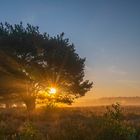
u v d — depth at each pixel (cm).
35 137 1049
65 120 1998
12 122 2105
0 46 4434
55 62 4444
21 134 1058
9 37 4478
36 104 4559
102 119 1220
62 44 4616
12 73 4403
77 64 4566
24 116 2892
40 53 4466
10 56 4397
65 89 4556
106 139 1103
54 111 3203
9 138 1074
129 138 1070
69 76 4553
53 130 1352
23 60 4419
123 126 1162
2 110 3722
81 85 4634
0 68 4388
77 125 1283
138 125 1391
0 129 1137
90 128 1214
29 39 4462
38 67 4394
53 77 4444
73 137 1162
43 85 4456
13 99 4553
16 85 4416
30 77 4391
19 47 4406
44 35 4641
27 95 4428
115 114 1230
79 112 3634
